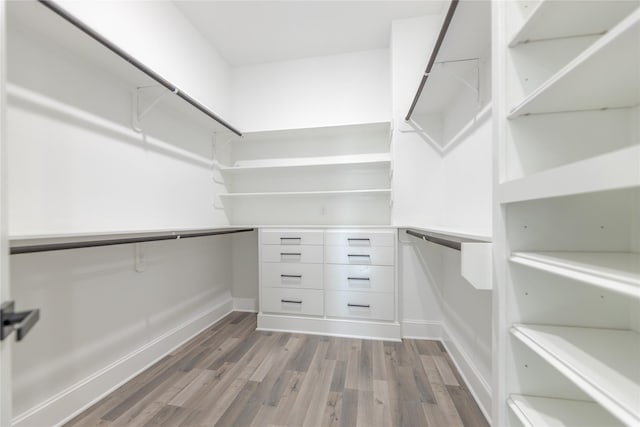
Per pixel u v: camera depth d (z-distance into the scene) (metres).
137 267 1.57
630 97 0.62
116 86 1.45
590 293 0.71
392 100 2.12
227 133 2.42
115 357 1.42
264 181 2.68
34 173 1.08
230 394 1.35
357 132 2.45
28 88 1.06
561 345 0.62
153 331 1.69
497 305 0.75
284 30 2.20
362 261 2.04
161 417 1.19
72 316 1.21
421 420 1.18
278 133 2.43
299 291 2.14
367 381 1.46
